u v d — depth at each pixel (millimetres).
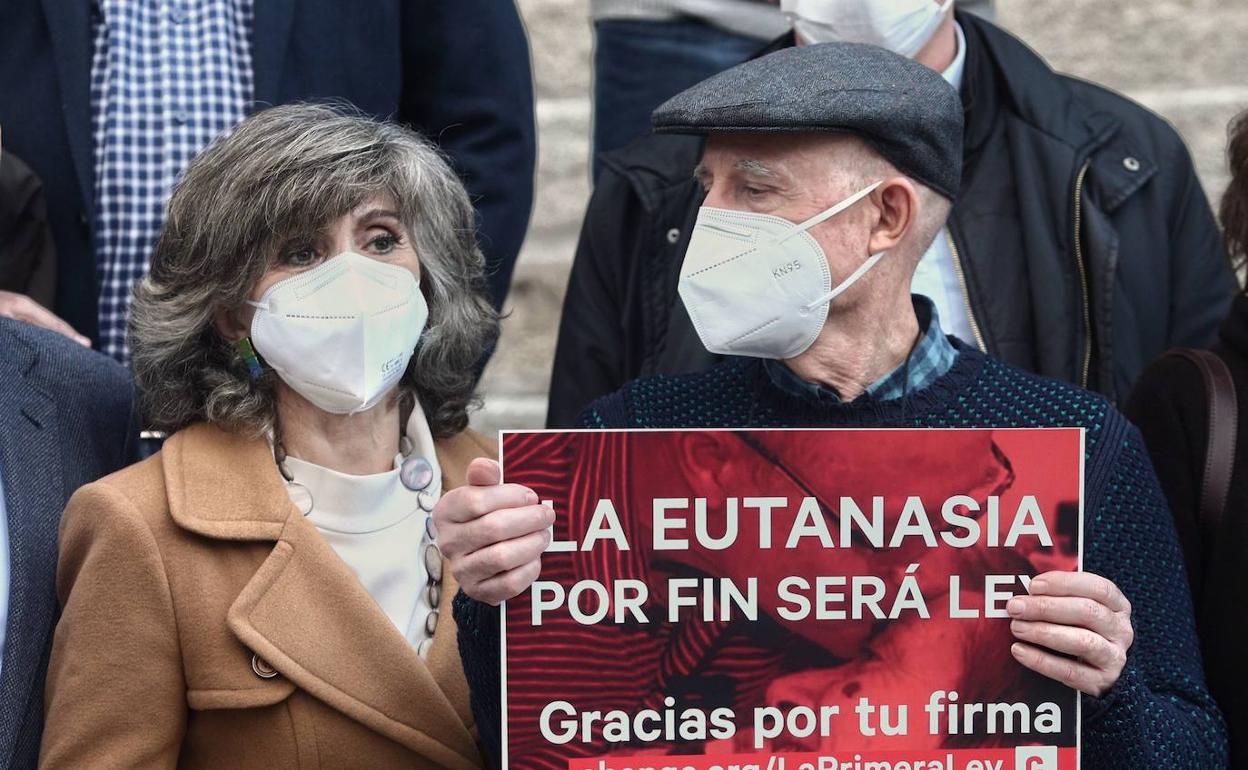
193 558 3354
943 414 3270
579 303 4723
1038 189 4477
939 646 3020
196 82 4758
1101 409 3301
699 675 3008
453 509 2973
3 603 3541
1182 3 6711
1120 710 3021
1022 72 4613
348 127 3539
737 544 3016
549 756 2998
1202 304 4668
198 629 3312
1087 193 4512
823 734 3016
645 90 5684
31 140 4762
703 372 3496
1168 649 3211
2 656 3469
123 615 3285
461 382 3756
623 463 3008
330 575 3385
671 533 3014
